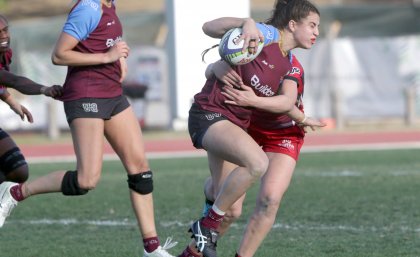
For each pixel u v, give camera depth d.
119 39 23.19
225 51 21.22
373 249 26.06
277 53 21.86
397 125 86.62
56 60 22.38
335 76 89.38
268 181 22.41
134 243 28.05
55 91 22.91
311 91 89.38
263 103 21.47
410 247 26.27
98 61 22.31
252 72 21.62
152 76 93.62
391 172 45.88
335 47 89.25
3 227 31.47
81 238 29.09
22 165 27.41
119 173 49.75
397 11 95.38
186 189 40.47
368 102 89.31
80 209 35.34
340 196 37.09
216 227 21.83
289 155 22.95
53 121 83.56
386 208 33.72
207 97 22.20
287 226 30.31
